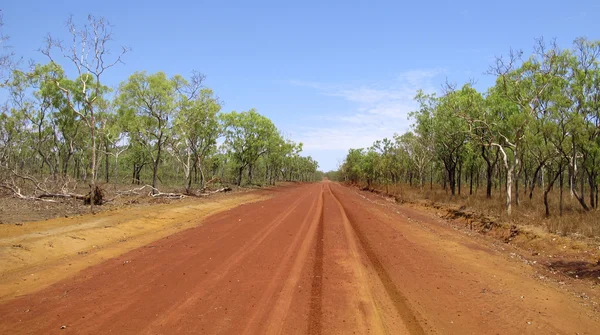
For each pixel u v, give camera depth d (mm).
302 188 61938
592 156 17234
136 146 37062
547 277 9695
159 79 27078
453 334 5781
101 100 29078
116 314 5949
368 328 5844
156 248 11148
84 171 37438
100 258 9688
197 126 32875
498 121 22547
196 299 6801
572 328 6246
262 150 50125
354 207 26734
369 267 9844
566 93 16875
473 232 17109
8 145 28094
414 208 27891
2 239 10078
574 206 19969
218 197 30578
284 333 5500
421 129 32000
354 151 80125
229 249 11203
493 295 7883
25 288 7160
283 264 9680
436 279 8922
